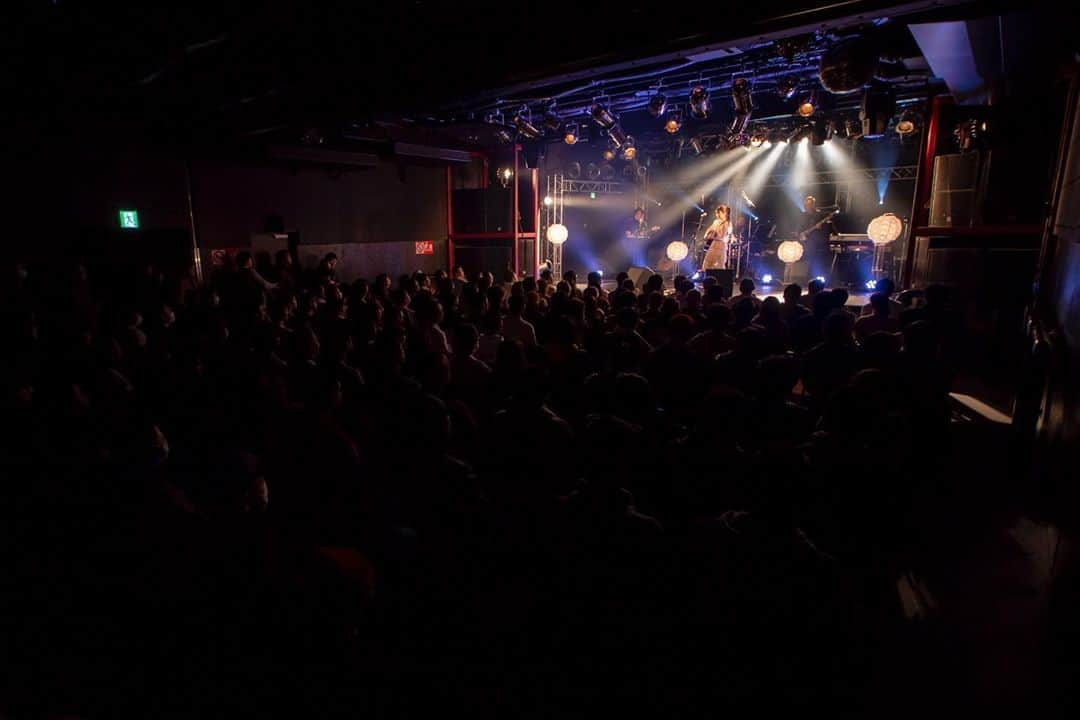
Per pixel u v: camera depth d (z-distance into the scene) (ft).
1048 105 19.39
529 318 18.01
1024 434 13.12
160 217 27.63
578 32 12.10
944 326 13.98
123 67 16.57
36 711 5.29
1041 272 17.39
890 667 7.92
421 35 13.39
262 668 5.61
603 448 6.35
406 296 19.25
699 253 45.78
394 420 8.31
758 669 6.21
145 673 5.49
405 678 6.82
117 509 5.96
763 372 9.06
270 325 13.58
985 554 10.43
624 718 6.56
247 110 20.59
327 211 34.55
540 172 42.47
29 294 19.90
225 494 8.84
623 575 6.50
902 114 28.19
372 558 7.72
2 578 5.59
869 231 30.42
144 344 14.46
